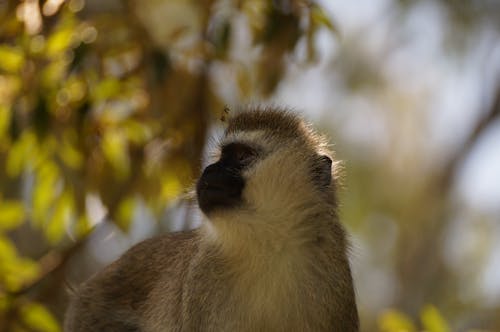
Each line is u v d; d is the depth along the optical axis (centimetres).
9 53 1301
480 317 2164
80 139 1345
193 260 1133
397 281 2297
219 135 1226
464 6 2178
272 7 1330
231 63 1383
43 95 1302
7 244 1347
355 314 1147
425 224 2347
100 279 1330
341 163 1223
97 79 1330
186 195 1270
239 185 1123
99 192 1388
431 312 1318
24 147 1362
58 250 1462
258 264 1109
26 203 1587
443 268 2330
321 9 1333
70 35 1305
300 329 1110
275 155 1134
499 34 2227
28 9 1282
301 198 1123
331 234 1130
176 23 1420
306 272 1112
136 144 1385
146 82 1355
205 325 1110
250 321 1110
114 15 1345
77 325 1323
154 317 1216
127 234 1412
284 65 1366
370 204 2309
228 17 1370
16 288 1349
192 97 1372
